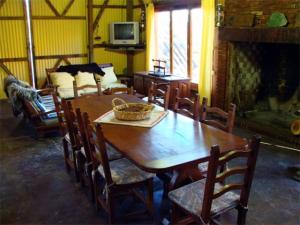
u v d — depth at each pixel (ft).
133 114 9.21
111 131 8.41
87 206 9.20
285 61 16.61
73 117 9.89
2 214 8.77
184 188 7.33
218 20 17.42
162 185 10.21
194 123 9.14
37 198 9.62
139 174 8.08
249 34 15.39
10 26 22.65
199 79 18.99
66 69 21.77
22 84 16.39
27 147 13.92
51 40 24.29
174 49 22.20
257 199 9.52
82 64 23.44
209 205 6.14
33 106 14.78
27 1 22.88
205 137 7.98
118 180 7.82
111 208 7.95
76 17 24.88
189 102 10.39
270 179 10.76
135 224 8.30
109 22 26.37
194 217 6.48
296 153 12.96
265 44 17.69
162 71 22.48
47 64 24.53
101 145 7.32
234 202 6.79
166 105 11.52
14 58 23.24
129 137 7.97
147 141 7.70
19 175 11.17
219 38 17.51
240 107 18.03
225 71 17.56
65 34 24.75
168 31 22.56
